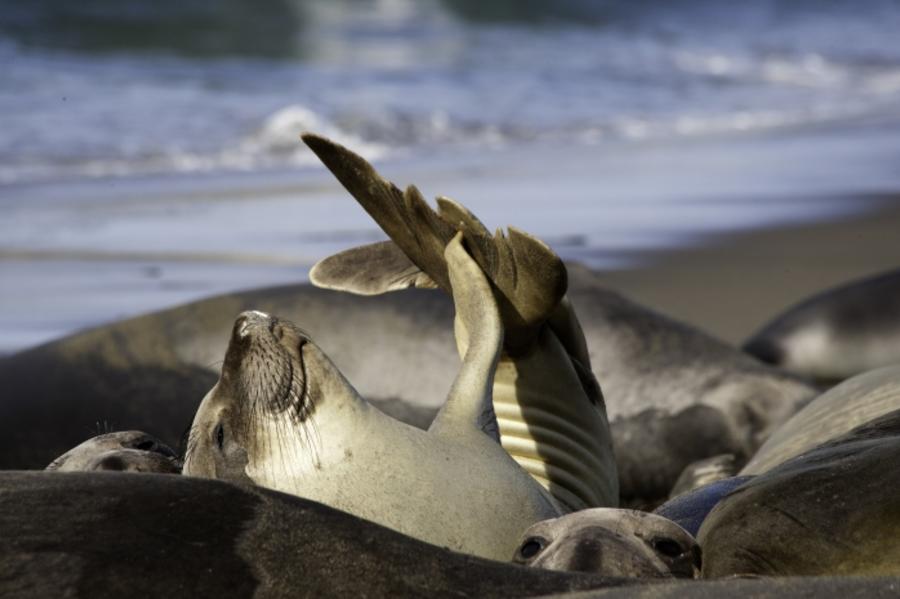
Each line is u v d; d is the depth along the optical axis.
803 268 43.38
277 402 15.71
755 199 53.59
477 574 11.92
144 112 73.94
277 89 82.12
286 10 112.19
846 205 52.19
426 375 28.64
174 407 29.61
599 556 13.61
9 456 29.08
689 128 75.94
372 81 86.06
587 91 87.12
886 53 111.31
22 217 52.44
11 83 79.56
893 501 13.41
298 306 29.80
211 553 11.66
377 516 15.22
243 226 50.41
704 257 44.66
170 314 30.73
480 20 114.31
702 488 18.77
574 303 29.98
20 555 11.49
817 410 22.73
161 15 104.56
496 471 16.34
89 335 30.81
